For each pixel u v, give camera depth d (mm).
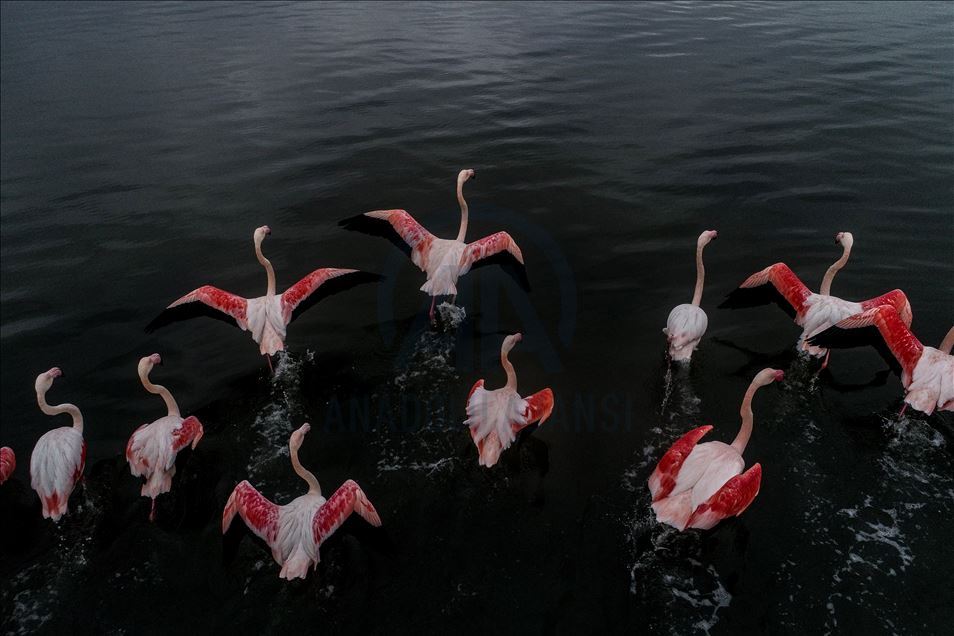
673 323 8883
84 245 13219
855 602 6164
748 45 23750
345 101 19688
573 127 17328
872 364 9398
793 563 6527
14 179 15930
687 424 8320
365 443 8172
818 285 11117
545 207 13703
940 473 7539
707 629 5949
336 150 16672
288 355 9828
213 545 6926
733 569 6477
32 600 6414
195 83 21594
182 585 6512
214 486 7664
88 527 7227
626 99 18984
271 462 7953
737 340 9914
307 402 8875
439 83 20766
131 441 7418
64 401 9195
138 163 16516
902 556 6582
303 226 13477
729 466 6793
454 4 31109
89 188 15398
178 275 12125
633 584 6348
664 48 23484
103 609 6305
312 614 6172
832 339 8633
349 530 6410
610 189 14312
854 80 20250
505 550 6730
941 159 15312
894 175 14656
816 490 7324
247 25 28250
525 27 26656
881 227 12742
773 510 7098
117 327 10805
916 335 9867
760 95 19172
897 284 11109
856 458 7738
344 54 23859
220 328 10688
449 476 7660
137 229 13680
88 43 26234
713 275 11461
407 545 6824
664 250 12211
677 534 6852
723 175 14758
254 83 21391
